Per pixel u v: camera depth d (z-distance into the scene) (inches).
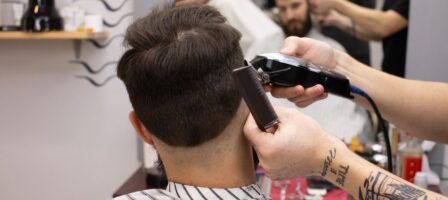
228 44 26.1
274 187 58.1
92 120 77.2
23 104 77.9
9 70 76.8
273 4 66.3
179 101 25.8
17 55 76.0
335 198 56.2
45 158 79.6
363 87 39.3
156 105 26.2
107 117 76.7
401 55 65.4
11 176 80.8
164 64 25.2
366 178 26.1
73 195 80.5
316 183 59.1
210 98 25.8
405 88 39.9
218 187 28.1
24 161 80.1
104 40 73.9
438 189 60.5
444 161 67.2
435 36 64.2
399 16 64.5
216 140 27.0
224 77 25.9
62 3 72.7
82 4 72.9
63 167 79.5
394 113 40.2
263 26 66.7
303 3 65.9
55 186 80.5
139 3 69.2
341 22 65.8
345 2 65.3
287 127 26.3
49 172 80.0
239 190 28.1
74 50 74.8
